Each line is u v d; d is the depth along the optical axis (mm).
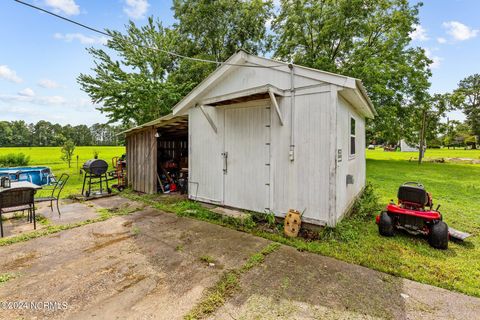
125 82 12414
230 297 2385
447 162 19391
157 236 4055
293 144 4328
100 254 3375
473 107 35406
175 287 2561
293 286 2566
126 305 2271
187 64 15758
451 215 5203
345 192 4922
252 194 4965
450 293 2438
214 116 5668
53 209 5777
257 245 3662
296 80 4266
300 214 4141
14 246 3643
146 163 7723
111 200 6762
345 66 15320
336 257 3221
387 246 3568
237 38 17031
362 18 14328
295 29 15906
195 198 6199
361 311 2164
